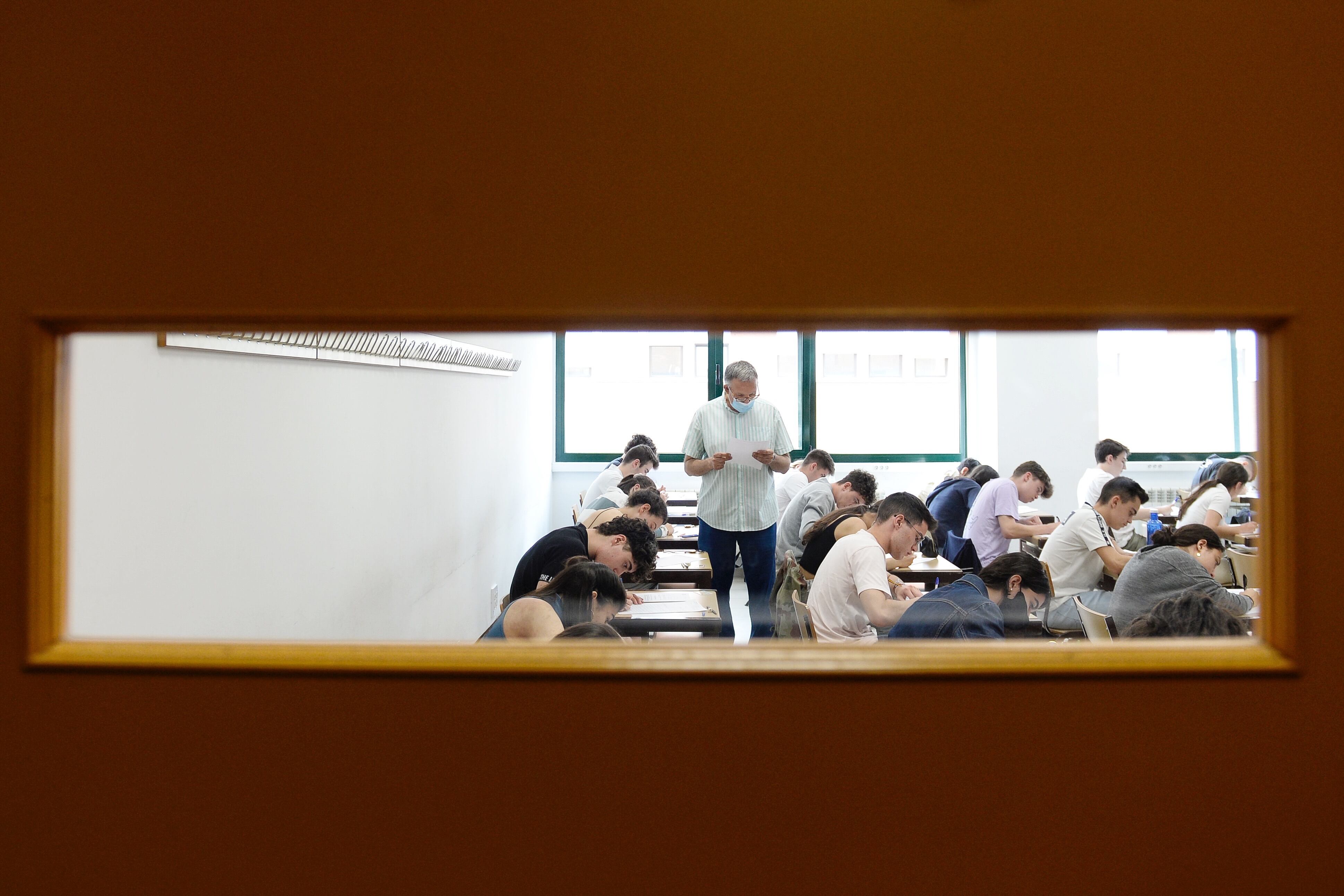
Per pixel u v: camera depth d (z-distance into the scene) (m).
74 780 1.01
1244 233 1.04
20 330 1.01
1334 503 1.02
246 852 1.02
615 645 1.05
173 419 1.27
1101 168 1.03
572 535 2.31
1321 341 1.03
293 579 1.70
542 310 1.03
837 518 2.52
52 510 1.02
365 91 1.02
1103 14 1.03
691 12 1.03
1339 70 1.04
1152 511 4.07
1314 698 1.02
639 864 1.02
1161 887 1.03
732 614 2.72
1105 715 1.02
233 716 1.01
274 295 1.02
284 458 1.65
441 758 1.02
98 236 1.01
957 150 1.03
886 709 1.02
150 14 1.02
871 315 1.03
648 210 1.03
